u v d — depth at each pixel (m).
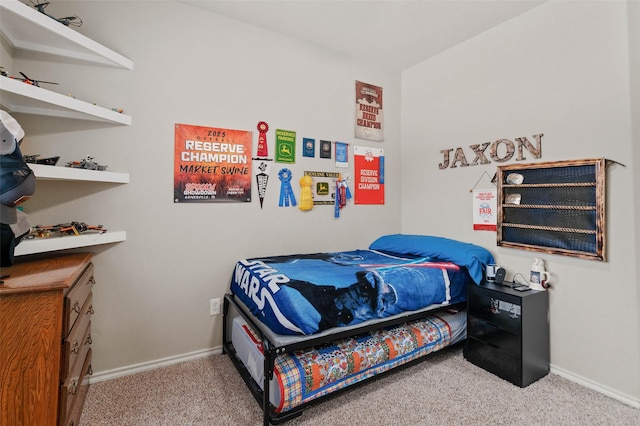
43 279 1.21
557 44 2.11
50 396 1.15
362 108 3.09
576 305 2.00
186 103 2.22
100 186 1.95
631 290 1.78
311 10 2.30
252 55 2.48
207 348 2.32
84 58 1.86
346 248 3.01
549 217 2.13
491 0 2.17
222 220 2.36
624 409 1.72
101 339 1.98
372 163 3.17
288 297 1.57
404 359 1.95
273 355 1.48
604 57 1.89
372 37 2.68
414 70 3.23
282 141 2.62
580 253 1.96
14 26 1.52
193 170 2.25
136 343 2.08
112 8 1.99
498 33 2.47
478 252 2.36
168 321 2.18
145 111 2.08
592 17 1.94
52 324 1.16
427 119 3.08
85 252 1.91
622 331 1.81
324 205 2.86
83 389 1.65
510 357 1.98
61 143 1.84
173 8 2.18
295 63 2.69
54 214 1.84
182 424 1.58
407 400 1.78
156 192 2.12
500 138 2.45
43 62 1.79
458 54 2.79
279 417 1.50
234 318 2.26
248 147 2.46
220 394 1.83
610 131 1.86
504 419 1.63
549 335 2.12
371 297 1.80
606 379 1.87
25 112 1.70
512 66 2.38
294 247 2.70
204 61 2.28
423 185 3.12
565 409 1.72
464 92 2.73
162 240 2.15
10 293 1.10
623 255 1.81
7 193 1.15
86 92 1.91
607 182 1.87
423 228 3.12
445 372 2.09
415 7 2.27
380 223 3.23
